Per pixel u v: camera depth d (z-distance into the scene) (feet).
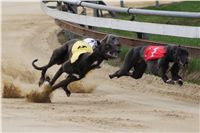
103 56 33.65
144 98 36.47
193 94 37.09
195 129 27.78
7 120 28.43
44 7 67.92
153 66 34.24
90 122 28.43
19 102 34.35
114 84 41.16
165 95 37.22
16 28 71.97
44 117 29.37
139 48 35.81
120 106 33.73
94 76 43.24
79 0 55.11
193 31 40.91
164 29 43.34
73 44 35.53
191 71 40.37
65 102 34.86
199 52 39.50
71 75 35.04
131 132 26.66
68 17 57.36
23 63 49.70
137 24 46.06
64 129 26.61
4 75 43.50
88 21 53.01
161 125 28.50
